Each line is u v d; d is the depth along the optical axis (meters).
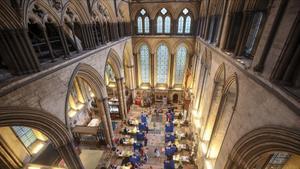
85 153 20.03
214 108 15.38
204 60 19.41
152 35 26.52
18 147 14.23
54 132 10.50
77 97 24.64
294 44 5.41
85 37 14.52
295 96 5.05
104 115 18.52
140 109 29.12
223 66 12.31
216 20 16.11
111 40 20.28
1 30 7.58
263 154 7.36
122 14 23.72
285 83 5.91
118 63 21.88
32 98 8.73
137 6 24.83
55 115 10.51
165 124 24.11
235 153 8.89
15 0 7.77
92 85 15.99
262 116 6.78
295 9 5.25
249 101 7.97
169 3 24.05
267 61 6.70
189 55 27.20
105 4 18.09
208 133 16.55
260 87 7.04
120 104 24.61
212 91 14.92
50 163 16.42
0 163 12.73
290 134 5.19
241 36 9.83
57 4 10.98
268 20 6.69
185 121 24.42
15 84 7.64
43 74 9.30
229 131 10.25
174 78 30.00
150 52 27.88
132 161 17.47
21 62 8.31
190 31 25.84
